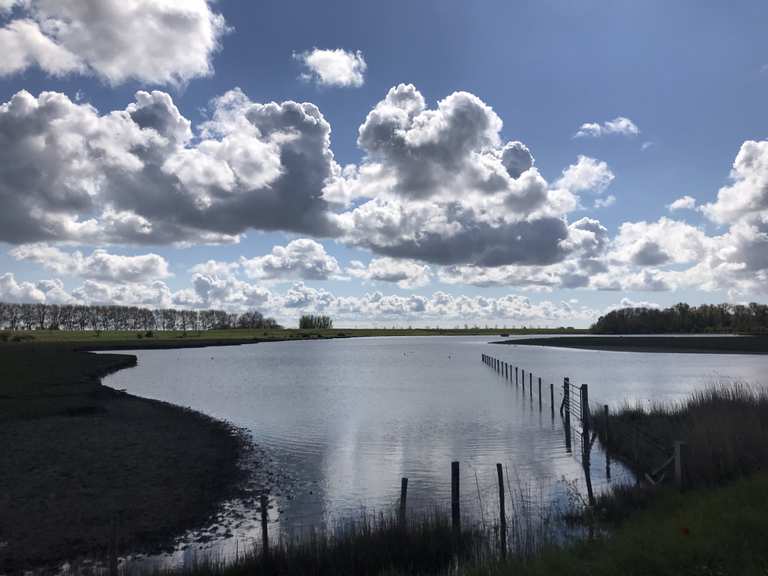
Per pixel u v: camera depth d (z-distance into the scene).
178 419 35.88
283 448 28.36
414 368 85.00
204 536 16.72
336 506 19.58
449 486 21.77
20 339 144.50
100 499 19.48
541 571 10.74
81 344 134.88
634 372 71.25
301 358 112.12
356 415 38.91
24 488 20.33
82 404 38.72
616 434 27.98
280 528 17.34
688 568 10.09
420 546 13.52
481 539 14.38
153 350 132.62
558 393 49.19
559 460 25.81
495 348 157.50
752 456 18.06
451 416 38.28
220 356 116.06
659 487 17.41
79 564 14.60
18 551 15.28
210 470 23.83
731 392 33.75
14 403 38.41
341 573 12.73
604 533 14.48
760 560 10.03
